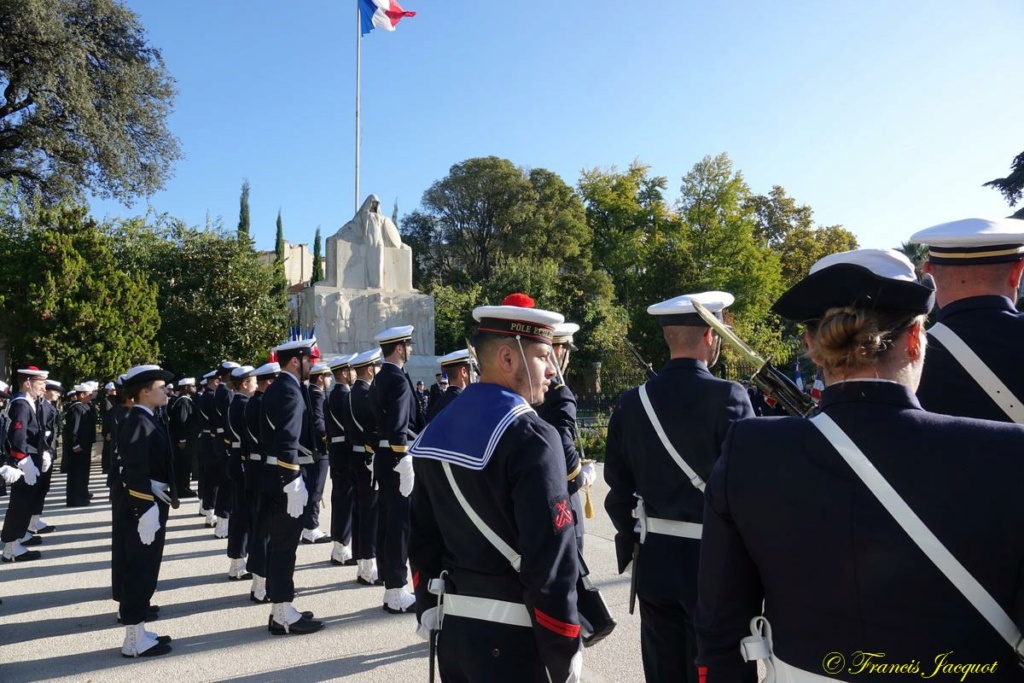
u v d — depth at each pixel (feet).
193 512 38.78
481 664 7.83
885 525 4.74
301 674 15.89
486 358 8.92
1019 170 73.05
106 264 72.69
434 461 8.37
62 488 49.88
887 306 5.29
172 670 16.31
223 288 86.17
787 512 5.16
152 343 76.79
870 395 5.18
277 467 18.85
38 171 93.30
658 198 185.57
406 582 20.45
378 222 84.28
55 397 40.11
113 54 92.68
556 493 7.64
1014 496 4.51
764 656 5.46
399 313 81.87
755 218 194.18
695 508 10.37
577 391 116.88
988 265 8.06
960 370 7.76
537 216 170.30
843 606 4.86
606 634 8.50
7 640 18.63
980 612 4.54
